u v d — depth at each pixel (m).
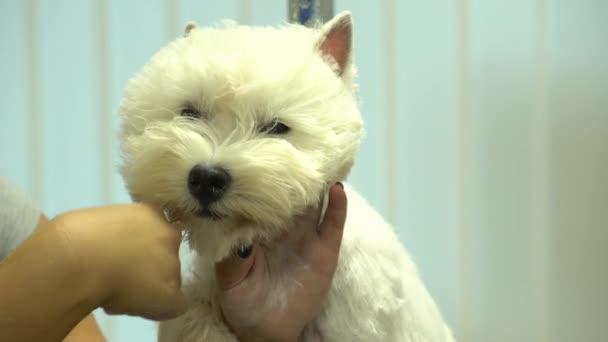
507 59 1.57
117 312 0.56
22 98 1.77
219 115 0.79
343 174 0.85
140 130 0.82
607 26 1.54
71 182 1.77
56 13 1.73
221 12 1.67
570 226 1.60
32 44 1.75
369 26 1.61
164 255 0.57
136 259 0.54
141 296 0.55
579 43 1.55
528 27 1.56
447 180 1.62
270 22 1.65
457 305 1.65
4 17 1.75
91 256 0.52
